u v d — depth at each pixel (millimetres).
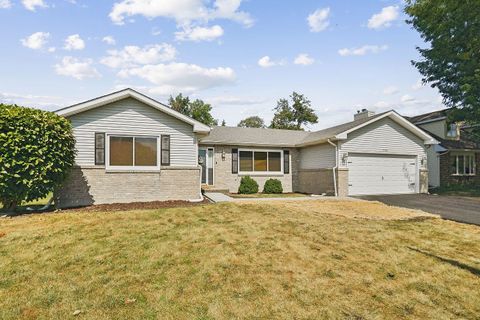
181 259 5082
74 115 10961
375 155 15977
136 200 11484
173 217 8203
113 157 11328
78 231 6746
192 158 12359
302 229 7086
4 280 4250
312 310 3533
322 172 16266
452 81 19906
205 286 4109
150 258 5121
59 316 3330
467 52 17703
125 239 6160
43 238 6207
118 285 4113
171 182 11969
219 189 15711
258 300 3742
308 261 5094
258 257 5223
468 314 3549
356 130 15555
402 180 16500
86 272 4543
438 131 22234
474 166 21656
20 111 8625
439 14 18438
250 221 7781
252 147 17719
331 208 10406
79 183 10820
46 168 8875
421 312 3568
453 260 5316
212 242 6000
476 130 20062
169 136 12070
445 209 10695
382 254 5539
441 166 20438
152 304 3607
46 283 4164
